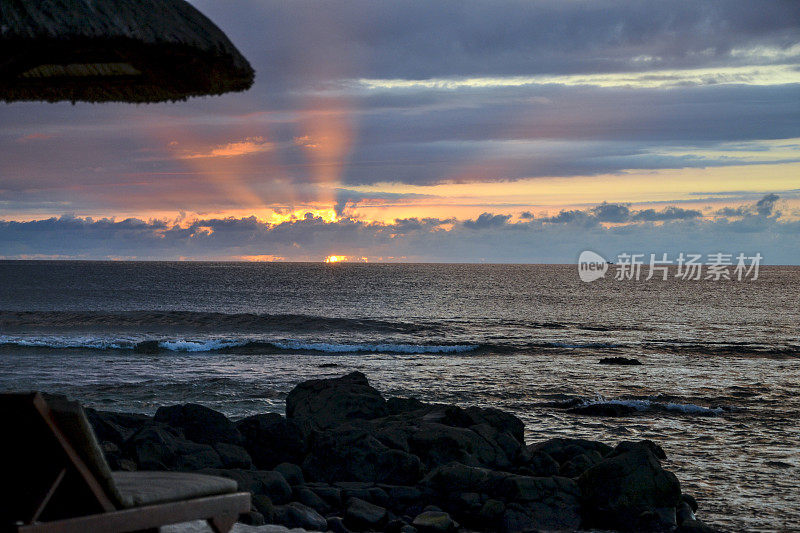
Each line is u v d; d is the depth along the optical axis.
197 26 3.99
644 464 8.52
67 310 53.91
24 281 99.19
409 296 84.94
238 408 17.95
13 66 3.65
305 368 27.00
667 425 16.83
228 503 4.03
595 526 8.30
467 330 46.25
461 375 25.95
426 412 11.32
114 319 44.72
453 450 9.74
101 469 3.41
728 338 44.44
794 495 10.48
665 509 8.33
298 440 9.95
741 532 8.71
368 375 25.45
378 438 9.79
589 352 35.44
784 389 23.75
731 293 111.06
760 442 14.73
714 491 10.70
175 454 8.65
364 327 45.22
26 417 3.21
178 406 10.16
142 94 5.00
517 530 8.05
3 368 24.98
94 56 4.11
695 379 26.20
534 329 48.56
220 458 8.96
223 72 4.23
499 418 11.02
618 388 23.61
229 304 65.38
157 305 61.81
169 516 3.68
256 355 31.41
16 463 3.38
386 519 8.15
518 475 8.81
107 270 158.25
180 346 32.44
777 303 86.25
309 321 46.38
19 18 3.40
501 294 94.06
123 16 3.62
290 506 7.92
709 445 14.39
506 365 29.52
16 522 3.09
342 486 8.95
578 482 8.71
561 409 19.02
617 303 81.50
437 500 8.66
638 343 39.91
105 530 3.38
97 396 19.41
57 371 24.52
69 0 3.53
